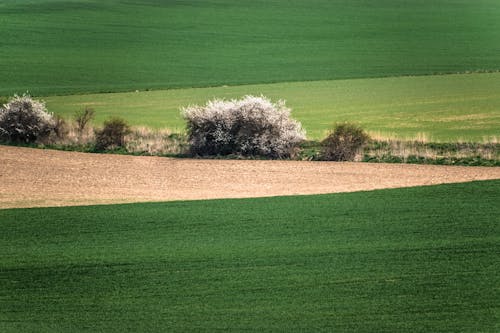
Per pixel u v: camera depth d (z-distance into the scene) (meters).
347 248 68.31
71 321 54.66
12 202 87.31
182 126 131.50
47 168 105.06
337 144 110.12
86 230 75.06
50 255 67.81
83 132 124.56
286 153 111.94
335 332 52.31
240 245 69.62
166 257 66.69
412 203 82.75
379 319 54.16
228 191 91.94
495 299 57.06
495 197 84.44
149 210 82.00
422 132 123.69
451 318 54.16
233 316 55.03
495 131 123.56
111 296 58.88
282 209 81.44
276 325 53.50
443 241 69.69
